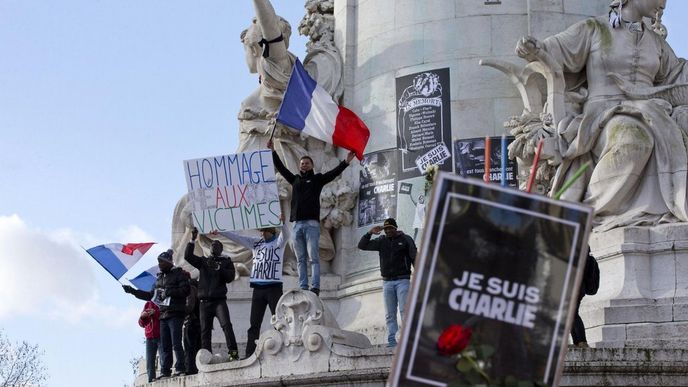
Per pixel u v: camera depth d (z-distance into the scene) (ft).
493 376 17.20
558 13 46.11
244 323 44.80
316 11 51.16
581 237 17.63
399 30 47.34
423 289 17.46
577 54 43.45
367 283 43.93
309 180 40.50
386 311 37.19
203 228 41.93
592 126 41.81
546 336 17.40
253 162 42.34
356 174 46.96
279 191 46.39
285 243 46.09
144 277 48.49
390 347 34.91
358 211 46.39
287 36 49.34
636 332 36.68
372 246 37.55
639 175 40.63
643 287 38.22
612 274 38.96
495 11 46.37
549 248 17.60
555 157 41.98
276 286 39.93
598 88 42.98
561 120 42.63
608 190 40.60
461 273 17.49
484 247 17.56
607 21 43.88
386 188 45.70
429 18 46.83
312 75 49.08
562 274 17.56
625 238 39.01
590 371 32.58
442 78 45.78
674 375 32.86
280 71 48.11
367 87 47.75
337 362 35.09
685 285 37.91
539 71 43.45
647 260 38.75
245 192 42.11
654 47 43.42
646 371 32.76
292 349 36.24
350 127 43.50
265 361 36.68
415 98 46.01
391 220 37.40
